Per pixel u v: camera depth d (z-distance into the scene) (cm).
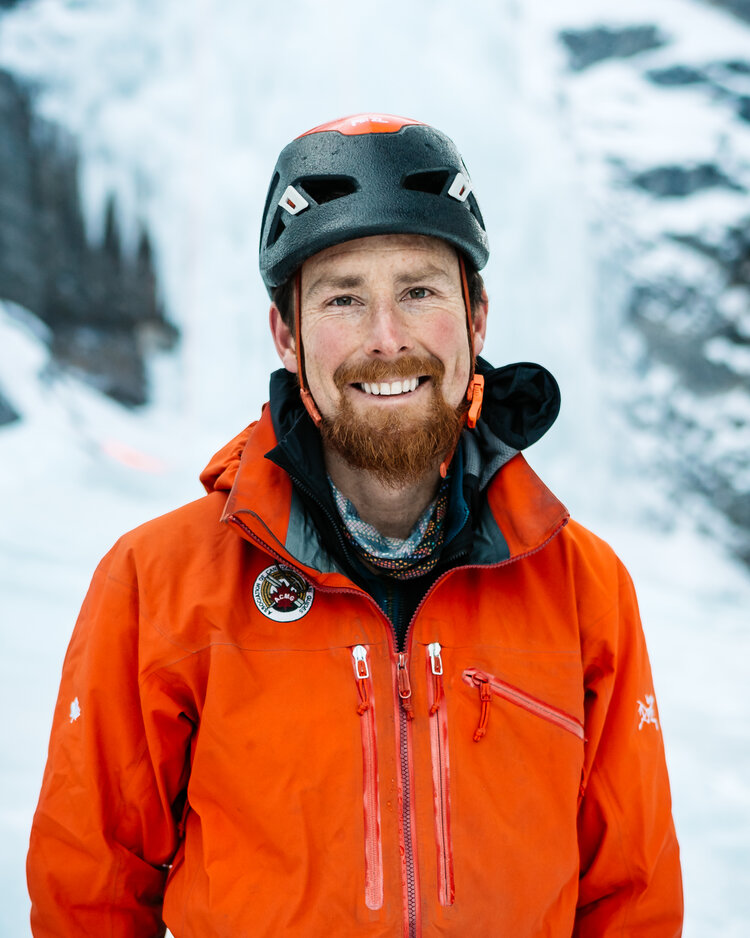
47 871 130
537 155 1416
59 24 1282
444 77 1453
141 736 131
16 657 409
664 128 1408
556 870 127
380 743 125
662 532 1231
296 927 119
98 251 1264
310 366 134
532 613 135
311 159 135
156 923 138
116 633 132
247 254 1368
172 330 1318
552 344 1355
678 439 1264
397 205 130
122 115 1305
